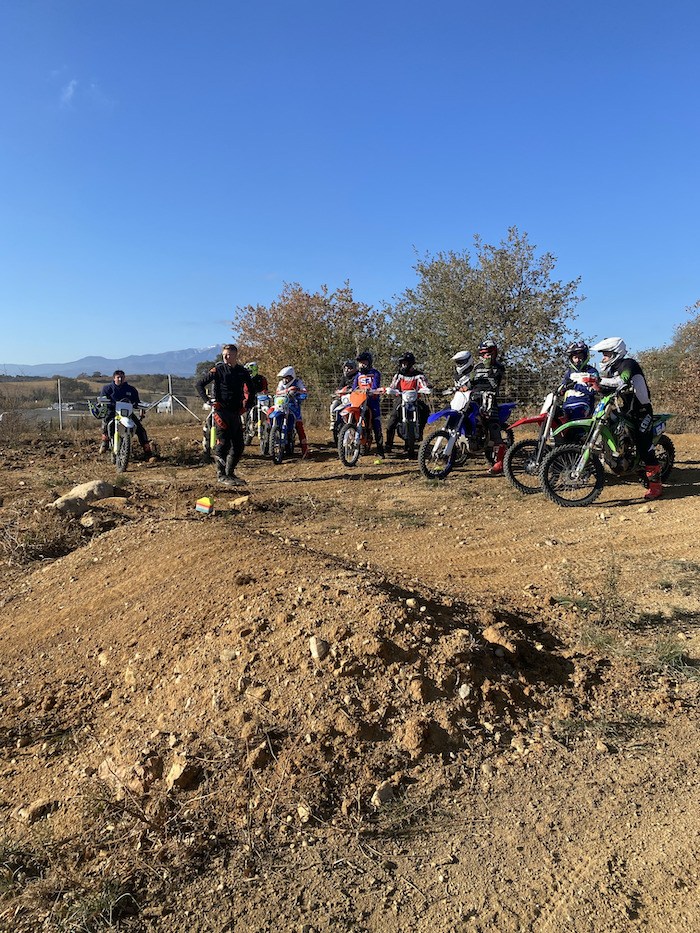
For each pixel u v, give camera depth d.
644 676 3.38
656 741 2.90
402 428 10.09
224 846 2.36
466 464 9.62
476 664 3.21
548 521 6.40
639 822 2.44
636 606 4.20
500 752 2.83
